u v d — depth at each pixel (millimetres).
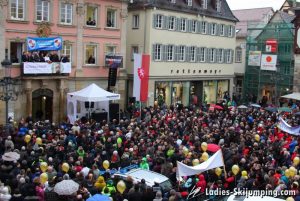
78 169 17188
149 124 27656
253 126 29203
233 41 55344
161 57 44844
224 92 54219
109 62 38906
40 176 15672
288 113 36938
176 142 22594
